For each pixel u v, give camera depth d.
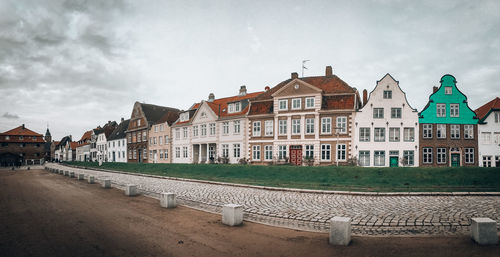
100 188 19.30
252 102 39.94
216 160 41.81
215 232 8.34
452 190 15.91
